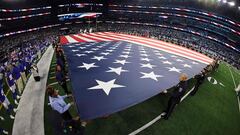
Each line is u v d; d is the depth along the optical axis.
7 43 46.69
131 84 9.95
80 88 8.80
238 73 26.38
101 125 7.52
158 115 8.83
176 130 7.89
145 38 37.38
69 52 16.17
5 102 7.84
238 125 9.77
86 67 11.98
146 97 8.68
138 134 7.24
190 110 9.99
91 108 7.18
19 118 7.72
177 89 7.75
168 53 22.95
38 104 9.03
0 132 6.65
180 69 14.71
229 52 46.94
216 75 19.05
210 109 10.73
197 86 11.57
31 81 12.24
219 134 8.34
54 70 15.08
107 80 10.06
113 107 7.45
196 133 7.96
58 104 5.69
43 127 7.17
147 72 12.42
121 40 30.34
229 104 12.38
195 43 46.75
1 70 13.18
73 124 5.85
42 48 25.78
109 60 14.38
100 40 27.88
